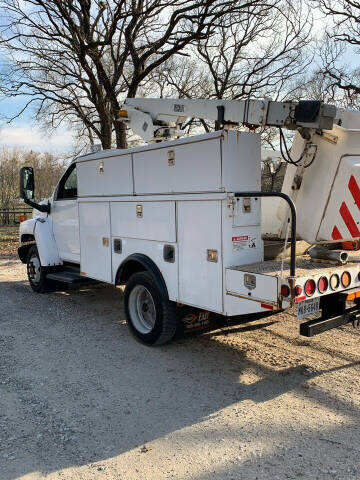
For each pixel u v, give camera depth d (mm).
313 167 3922
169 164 4234
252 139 3818
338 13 14672
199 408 3484
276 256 4340
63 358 4578
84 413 3434
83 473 2707
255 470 2691
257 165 3873
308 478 2598
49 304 6898
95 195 5527
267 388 3805
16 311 6492
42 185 28688
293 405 3486
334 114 3621
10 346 4957
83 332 5445
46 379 4062
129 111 6273
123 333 5383
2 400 3660
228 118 4590
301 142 3969
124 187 4941
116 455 2887
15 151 30391
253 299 3531
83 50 12391
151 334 4707
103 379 4051
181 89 16922
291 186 4105
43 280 7270
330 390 3725
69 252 6539
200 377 4066
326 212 3867
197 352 4699
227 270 3723
